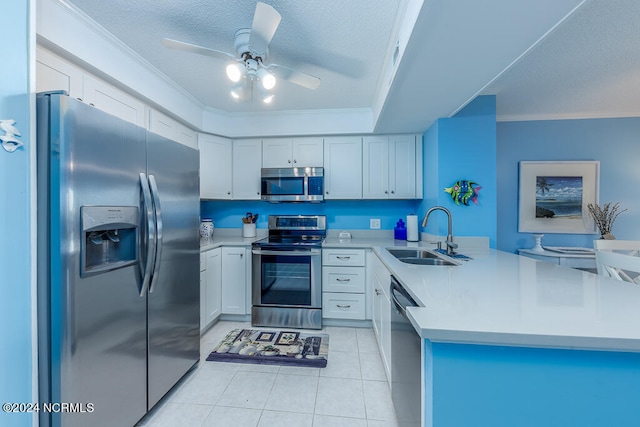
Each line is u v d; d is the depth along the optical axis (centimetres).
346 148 301
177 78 223
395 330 134
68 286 103
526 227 315
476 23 119
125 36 169
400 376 120
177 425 145
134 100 201
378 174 297
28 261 99
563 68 205
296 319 268
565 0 105
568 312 81
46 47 140
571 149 312
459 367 73
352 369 197
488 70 159
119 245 137
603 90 245
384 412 155
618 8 143
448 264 176
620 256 150
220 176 303
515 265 156
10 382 94
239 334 253
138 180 138
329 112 293
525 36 128
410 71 159
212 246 260
